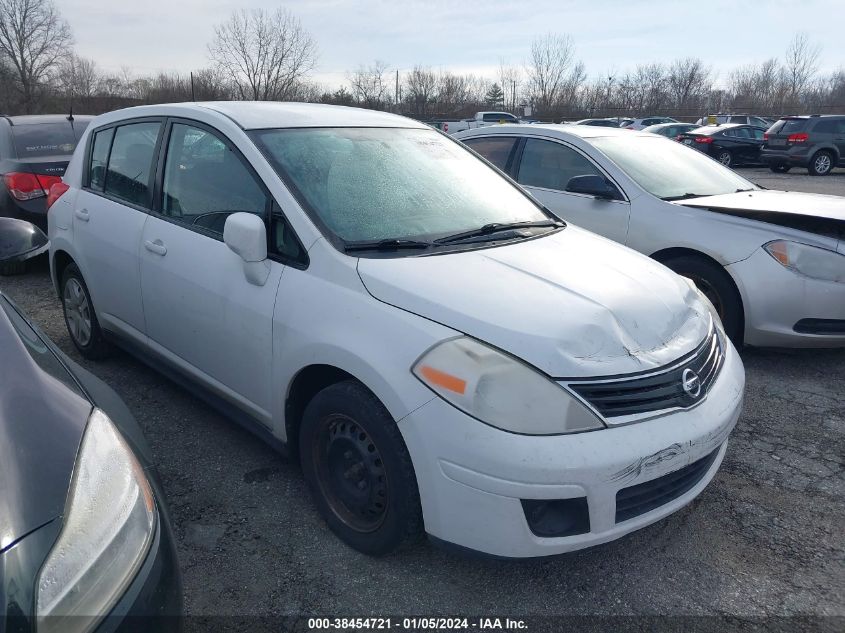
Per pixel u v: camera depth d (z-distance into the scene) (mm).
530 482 2152
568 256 2971
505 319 2354
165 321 3525
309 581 2537
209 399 3438
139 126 3916
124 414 2232
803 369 4676
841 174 20688
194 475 3225
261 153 3076
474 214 3281
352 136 3439
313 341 2615
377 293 2553
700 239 4695
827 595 2527
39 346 2154
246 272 2908
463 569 2621
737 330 4641
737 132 22391
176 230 3416
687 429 2387
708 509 3059
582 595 2510
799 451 3572
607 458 2195
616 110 49438
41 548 1441
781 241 4426
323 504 2775
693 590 2547
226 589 2488
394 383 2330
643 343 2492
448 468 2230
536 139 5926
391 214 3033
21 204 6926
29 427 1691
